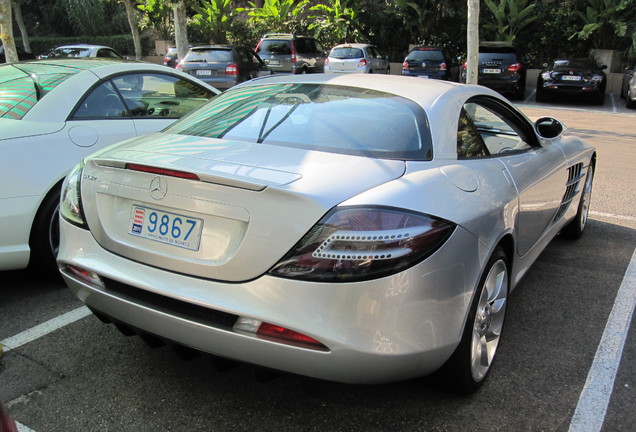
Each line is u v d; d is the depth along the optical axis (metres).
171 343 2.34
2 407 1.28
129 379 2.77
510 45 17.72
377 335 2.04
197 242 2.24
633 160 8.79
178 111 4.79
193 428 2.41
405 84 3.12
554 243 4.95
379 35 24.66
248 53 14.27
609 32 20.70
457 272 2.25
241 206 2.13
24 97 3.85
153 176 2.34
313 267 2.02
